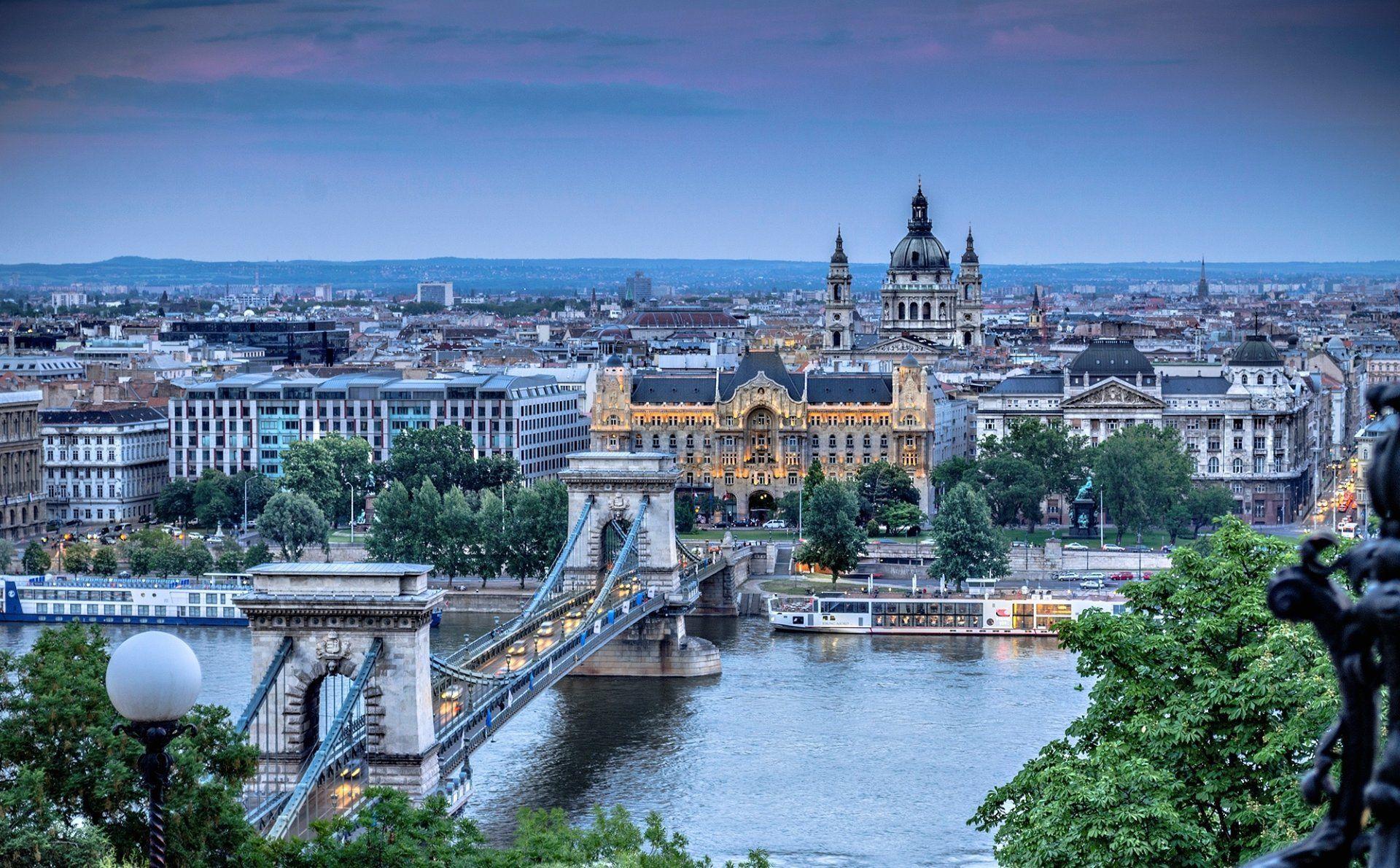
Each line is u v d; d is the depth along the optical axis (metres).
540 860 147.88
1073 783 133.00
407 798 148.50
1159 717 143.62
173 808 141.75
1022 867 134.75
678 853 156.75
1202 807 140.75
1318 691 131.88
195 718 155.62
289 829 184.88
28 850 126.94
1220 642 148.62
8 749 143.38
